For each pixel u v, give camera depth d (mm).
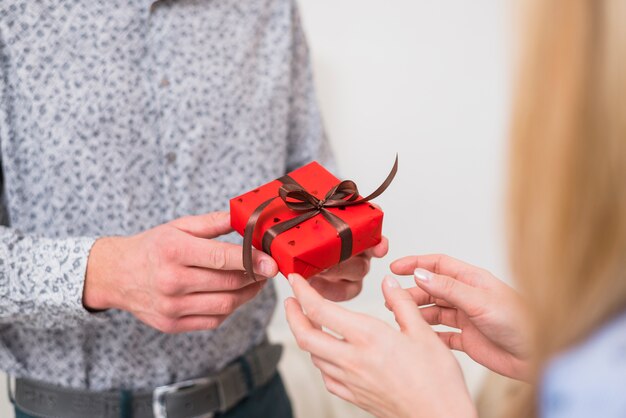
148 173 791
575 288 443
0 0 713
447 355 552
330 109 1161
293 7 883
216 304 677
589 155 428
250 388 863
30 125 743
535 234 445
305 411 1201
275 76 858
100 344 787
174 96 787
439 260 685
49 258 707
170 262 656
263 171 854
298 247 611
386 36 1121
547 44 433
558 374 459
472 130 1150
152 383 814
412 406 538
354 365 557
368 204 664
